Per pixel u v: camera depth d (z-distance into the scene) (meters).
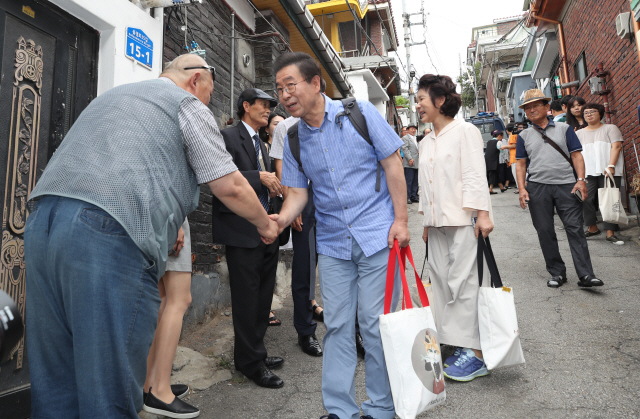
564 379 2.62
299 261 3.44
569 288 4.33
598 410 2.25
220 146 1.81
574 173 4.32
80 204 1.50
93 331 1.45
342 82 9.43
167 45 3.96
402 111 28.27
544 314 3.71
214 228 2.88
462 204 2.85
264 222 2.02
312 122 2.15
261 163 3.26
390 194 2.16
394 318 1.98
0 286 2.32
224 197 1.82
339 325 2.12
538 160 4.45
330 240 2.19
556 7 10.29
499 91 30.55
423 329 2.04
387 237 2.10
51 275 1.52
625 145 7.15
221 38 5.22
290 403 2.57
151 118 1.66
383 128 2.12
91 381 1.45
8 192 2.38
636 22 6.04
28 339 1.58
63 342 1.58
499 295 2.63
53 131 2.74
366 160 2.13
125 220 1.50
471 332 2.77
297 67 2.04
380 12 20.83
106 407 1.48
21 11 2.50
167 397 2.41
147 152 1.61
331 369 2.10
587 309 3.73
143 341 1.63
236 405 2.56
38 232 1.55
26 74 2.54
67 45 2.87
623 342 3.04
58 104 2.78
